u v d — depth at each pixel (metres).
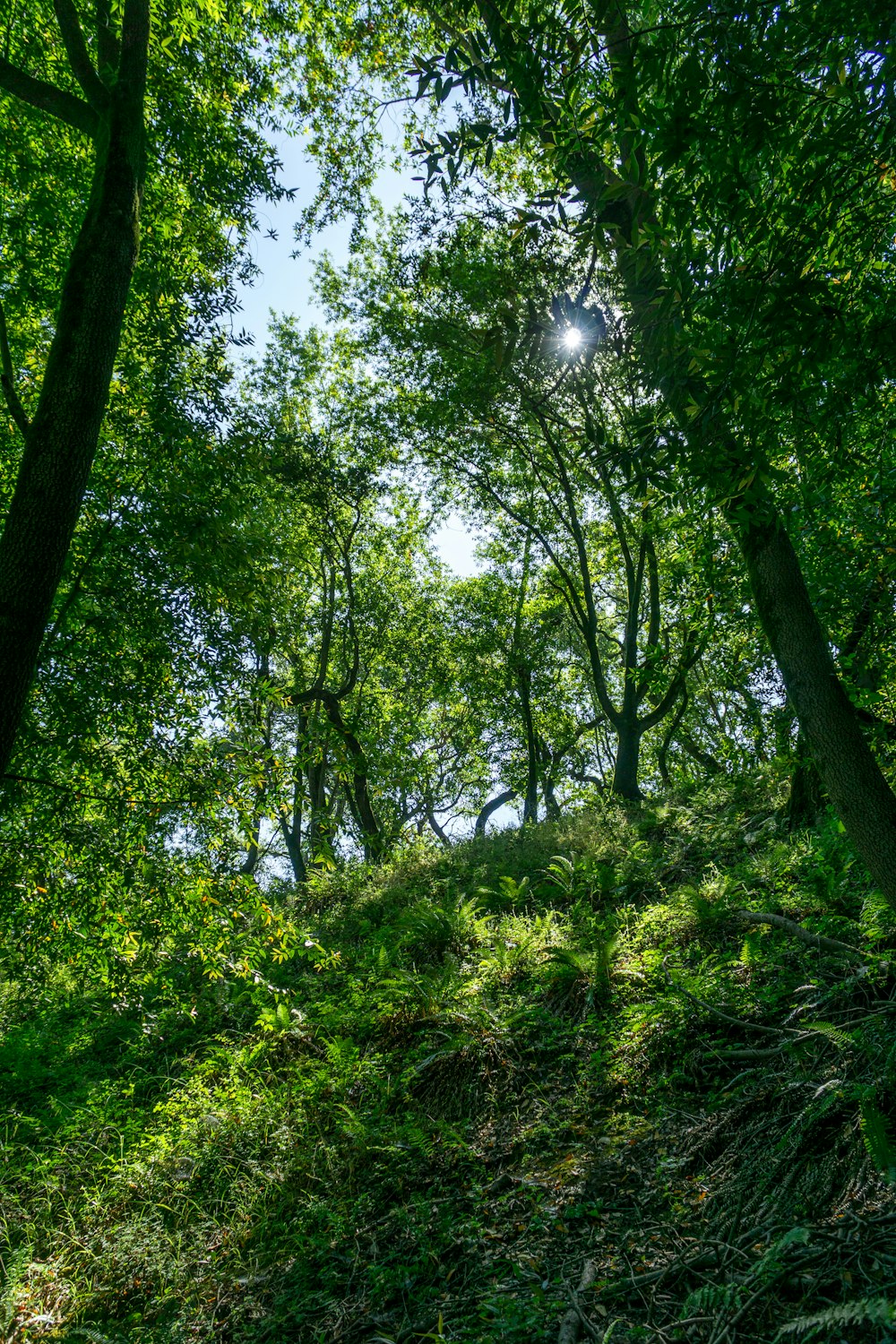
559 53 2.99
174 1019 9.73
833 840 7.96
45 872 5.80
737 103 2.42
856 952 5.81
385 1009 8.14
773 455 3.98
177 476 6.60
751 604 8.00
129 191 4.39
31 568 3.79
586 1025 6.78
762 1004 5.86
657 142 2.51
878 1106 4.12
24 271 6.59
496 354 3.72
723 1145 4.70
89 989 7.14
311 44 9.96
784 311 2.47
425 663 25.92
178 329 6.62
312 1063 7.71
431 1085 6.77
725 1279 3.61
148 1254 5.41
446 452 19.42
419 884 14.07
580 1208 4.51
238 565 6.76
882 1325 2.92
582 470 16.89
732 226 2.72
